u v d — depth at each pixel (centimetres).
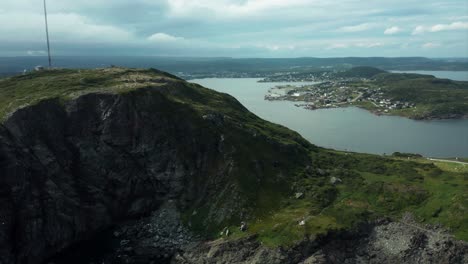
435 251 10156
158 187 13325
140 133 13462
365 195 12525
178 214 12638
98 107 13300
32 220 10788
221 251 10725
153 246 11475
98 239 11962
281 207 12281
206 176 13262
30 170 11388
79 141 12875
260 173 13388
